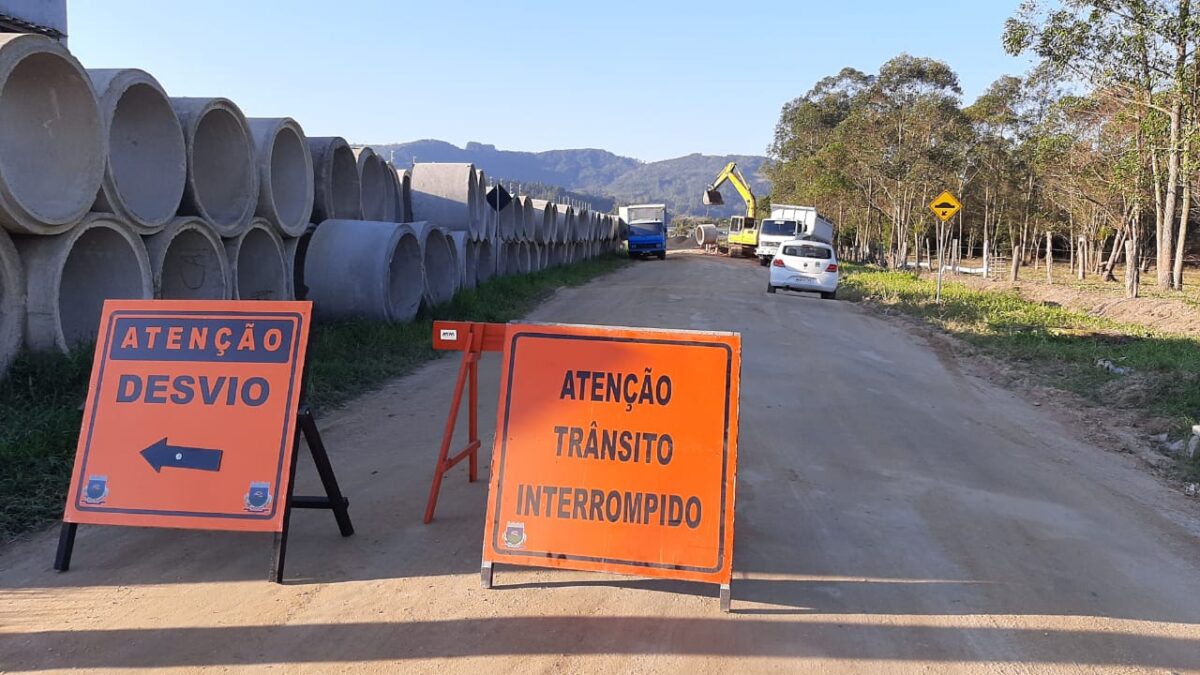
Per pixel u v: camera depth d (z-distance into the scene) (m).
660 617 4.21
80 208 7.41
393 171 17.27
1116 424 8.98
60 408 6.58
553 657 3.77
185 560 4.69
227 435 4.59
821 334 15.30
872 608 4.41
